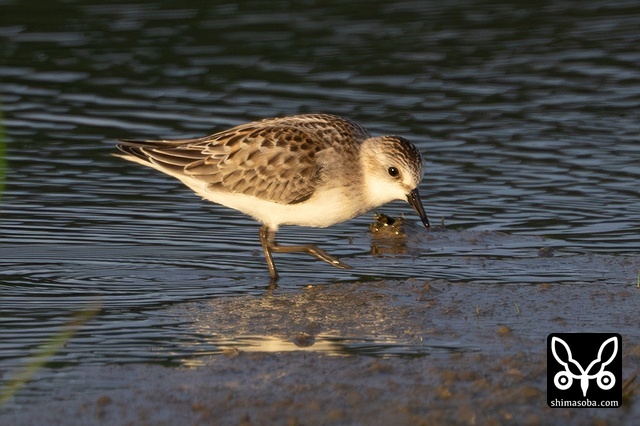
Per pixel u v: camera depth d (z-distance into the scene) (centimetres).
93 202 1619
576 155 1817
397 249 1460
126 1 2584
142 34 2377
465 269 1370
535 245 1465
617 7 2630
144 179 1730
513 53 2323
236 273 1359
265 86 2122
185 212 1600
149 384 993
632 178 1716
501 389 977
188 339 1114
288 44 2348
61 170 1739
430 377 1007
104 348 1084
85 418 921
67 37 2347
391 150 1357
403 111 2006
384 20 2517
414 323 1163
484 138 1891
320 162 1348
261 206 1366
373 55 2298
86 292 1266
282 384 992
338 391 975
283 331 1140
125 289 1282
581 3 2658
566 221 1556
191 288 1293
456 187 1695
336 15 2545
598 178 1720
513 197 1653
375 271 1368
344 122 1395
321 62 2253
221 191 1374
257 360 1052
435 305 1221
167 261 1395
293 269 1380
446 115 1994
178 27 2425
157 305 1224
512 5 2641
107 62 2225
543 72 2217
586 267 1370
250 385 991
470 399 956
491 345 1096
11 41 2312
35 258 1389
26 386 987
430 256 1429
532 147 1855
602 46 2358
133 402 952
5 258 1385
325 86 2125
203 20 2472
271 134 1363
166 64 2223
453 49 2344
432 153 1820
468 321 1170
